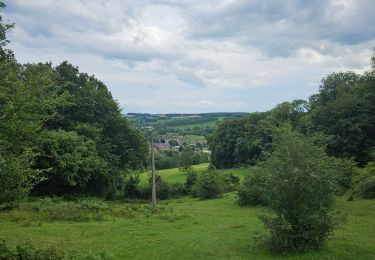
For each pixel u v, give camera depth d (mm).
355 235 22312
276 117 97188
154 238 21906
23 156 15000
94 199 50250
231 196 60250
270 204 18406
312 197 17828
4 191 13945
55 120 52938
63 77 60375
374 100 66688
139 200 64562
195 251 18297
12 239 20859
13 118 14797
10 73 15609
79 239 21391
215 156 119312
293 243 17672
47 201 37125
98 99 59969
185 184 74625
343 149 62375
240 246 19484
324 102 85250
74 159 46031
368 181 39000
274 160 18469
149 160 71750
